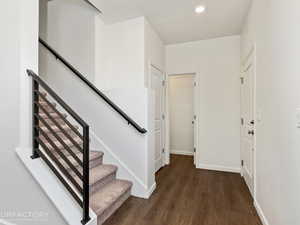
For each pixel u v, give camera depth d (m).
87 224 1.40
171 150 5.17
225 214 2.01
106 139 2.59
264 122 1.87
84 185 1.41
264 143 1.87
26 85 1.60
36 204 1.49
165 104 4.01
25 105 1.59
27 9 1.62
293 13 1.22
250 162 2.58
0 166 1.64
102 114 2.62
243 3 2.47
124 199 2.27
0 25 1.64
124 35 2.98
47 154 1.59
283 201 1.38
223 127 3.58
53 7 3.11
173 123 5.18
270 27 1.67
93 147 2.64
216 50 3.63
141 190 2.40
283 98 1.38
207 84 3.70
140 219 1.90
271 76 1.65
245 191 2.60
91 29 2.85
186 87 5.06
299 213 1.13
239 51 3.47
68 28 3.00
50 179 1.50
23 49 1.59
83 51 2.90
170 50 3.97
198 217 1.94
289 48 1.28
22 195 1.54
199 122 3.75
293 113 1.22
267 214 1.75
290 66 1.27
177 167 3.80
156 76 3.50
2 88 1.63
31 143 1.62
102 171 2.30
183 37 3.60
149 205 2.19
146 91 2.41
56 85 2.98
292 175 1.23
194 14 2.77
